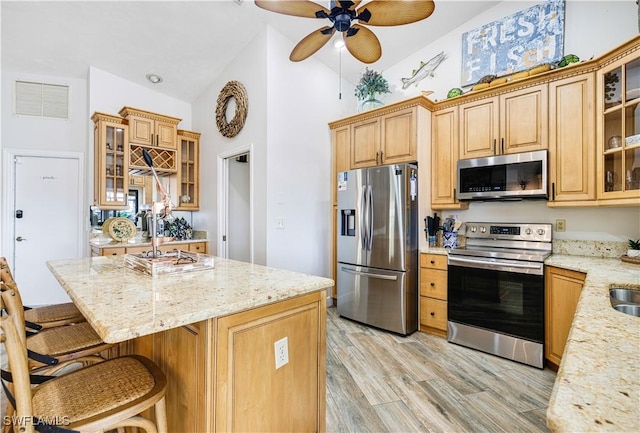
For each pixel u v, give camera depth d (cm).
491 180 282
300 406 142
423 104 314
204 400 111
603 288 141
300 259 366
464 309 274
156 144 416
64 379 114
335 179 391
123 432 141
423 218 317
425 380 220
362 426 173
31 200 402
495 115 282
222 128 402
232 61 393
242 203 468
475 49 323
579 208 266
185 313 102
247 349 121
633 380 60
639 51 199
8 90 393
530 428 170
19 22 319
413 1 179
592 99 233
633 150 212
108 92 411
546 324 234
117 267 187
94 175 391
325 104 399
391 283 305
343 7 190
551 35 277
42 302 407
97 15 315
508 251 273
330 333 305
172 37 351
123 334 88
